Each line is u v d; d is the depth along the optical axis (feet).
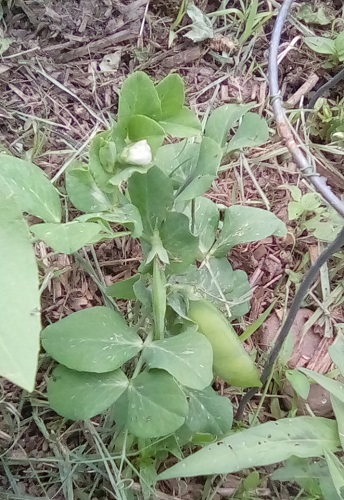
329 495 1.14
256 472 1.24
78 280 1.45
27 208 0.93
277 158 1.69
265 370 1.31
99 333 1.04
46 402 1.32
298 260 1.59
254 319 1.50
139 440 1.19
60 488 1.26
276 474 1.20
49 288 1.41
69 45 1.69
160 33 1.77
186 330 1.09
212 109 1.72
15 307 0.69
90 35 1.71
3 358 0.66
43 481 1.29
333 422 1.19
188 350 1.01
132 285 1.19
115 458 1.21
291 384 1.32
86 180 1.00
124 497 1.17
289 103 1.76
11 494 1.24
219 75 1.77
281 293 1.53
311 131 1.75
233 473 1.34
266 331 1.47
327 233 1.54
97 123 1.64
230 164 1.65
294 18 1.85
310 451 1.12
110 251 1.49
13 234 0.72
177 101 1.03
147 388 1.01
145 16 1.75
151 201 1.05
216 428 1.14
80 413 1.01
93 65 1.69
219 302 1.29
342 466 1.12
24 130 1.57
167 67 1.75
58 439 1.30
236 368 1.15
